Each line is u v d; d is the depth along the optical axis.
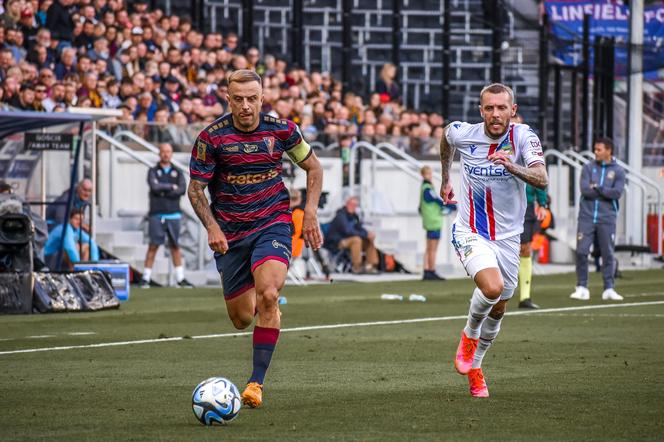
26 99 49.47
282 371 23.48
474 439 15.95
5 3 57.06
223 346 28.02
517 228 20.72
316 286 51.12
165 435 16.27
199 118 59.16
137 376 22.69
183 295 45.50
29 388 21.05
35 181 48.72
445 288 49.88
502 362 24.91
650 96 79.31
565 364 24.55
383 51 84.06
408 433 16.44
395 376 22.72
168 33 62.56
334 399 19.73
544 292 47.34
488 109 20.14
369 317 36.03
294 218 52.62
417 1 86.12
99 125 54.16
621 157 79.12
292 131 19.67
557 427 16.94
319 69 80.50
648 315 36.81
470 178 20.69
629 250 64.00
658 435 16.28
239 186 19.52
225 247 19.28
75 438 16.06
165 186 49.84
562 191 69.75
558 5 73.25
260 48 80.00
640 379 22.23
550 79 80.88
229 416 17.11
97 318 35.56
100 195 53.91
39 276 37.47
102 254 51.53
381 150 62.66
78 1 58.22
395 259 60.81
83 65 54.19
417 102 82.69
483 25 86.19
